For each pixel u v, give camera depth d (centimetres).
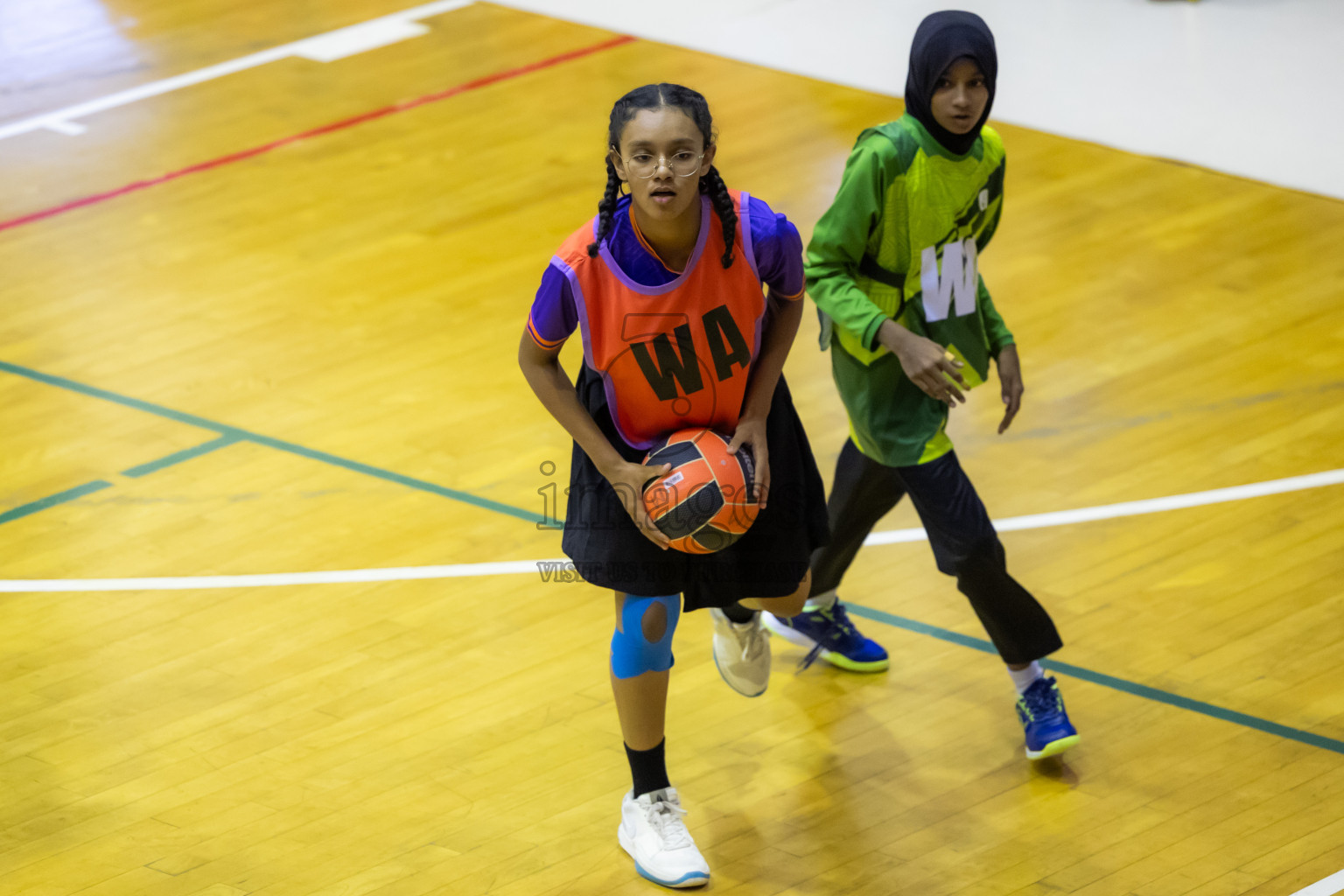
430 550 1248
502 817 945
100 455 1407
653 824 889
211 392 1523
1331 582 1166
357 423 1458
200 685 1080
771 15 2683
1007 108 2255
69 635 1138
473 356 1586
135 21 2812
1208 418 1421
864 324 921
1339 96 2245
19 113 2375
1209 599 1154
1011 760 994
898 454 964
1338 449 1359
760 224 810
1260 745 995
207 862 905
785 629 1107
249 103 2375
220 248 1870
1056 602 1160
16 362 1595
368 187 2041
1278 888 865
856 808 950
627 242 800
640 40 2583
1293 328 1586
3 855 911
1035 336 1591
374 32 2684
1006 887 874
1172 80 2345
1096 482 1327
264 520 1296
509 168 2081
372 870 898
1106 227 1848
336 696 1067
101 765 996
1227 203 1902
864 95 2297
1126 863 891
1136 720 1026
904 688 1073
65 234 1927
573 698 1062
